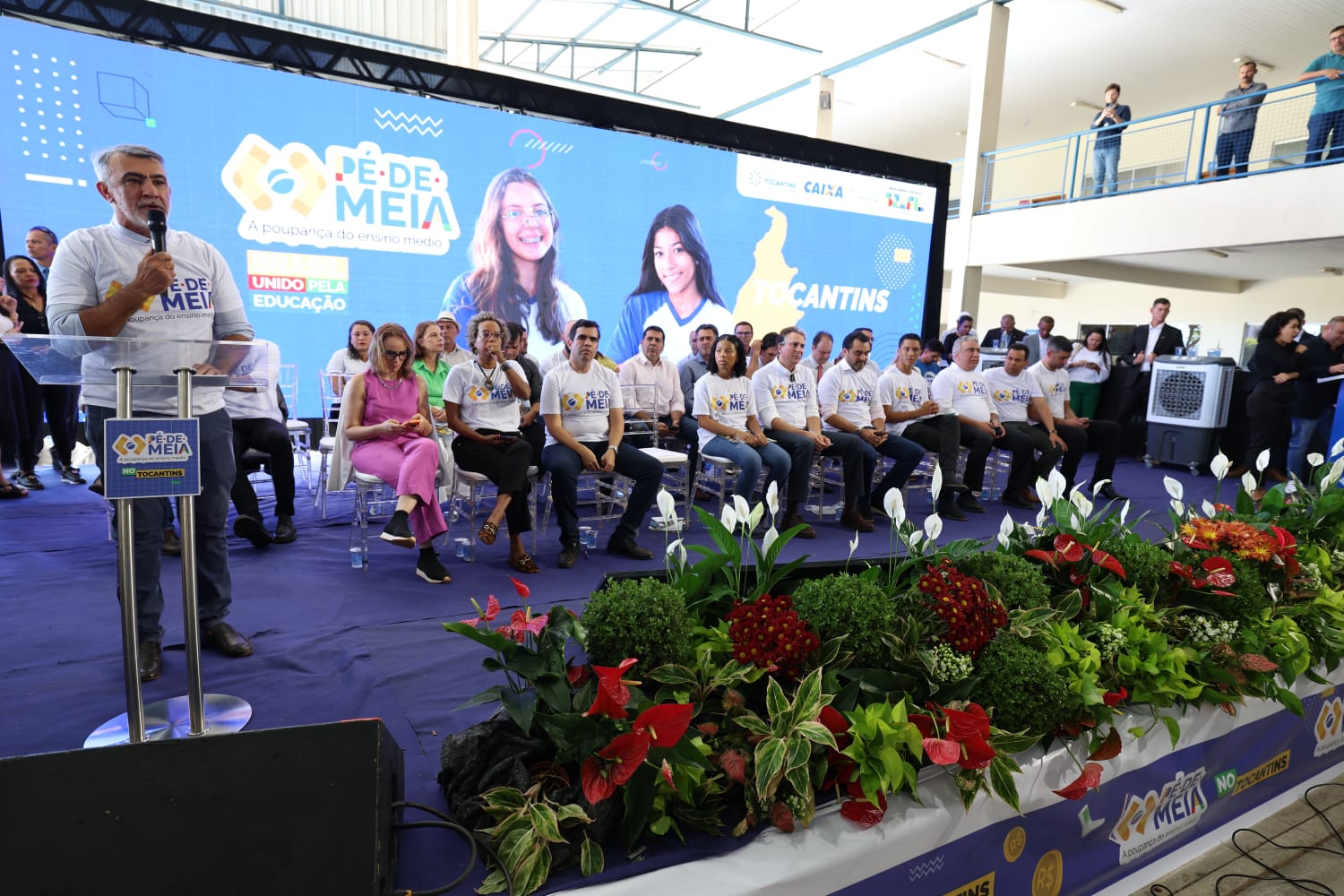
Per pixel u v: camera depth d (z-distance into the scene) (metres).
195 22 4.65
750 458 4.39
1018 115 13.30
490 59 13.34
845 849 1.27
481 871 1.37
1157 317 8.33
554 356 5.30
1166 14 9.12
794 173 6.84
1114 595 1.91
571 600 3.28
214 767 1.18
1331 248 7.61
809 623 1.55
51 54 4.32
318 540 4.02
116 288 2.08
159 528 2.30
